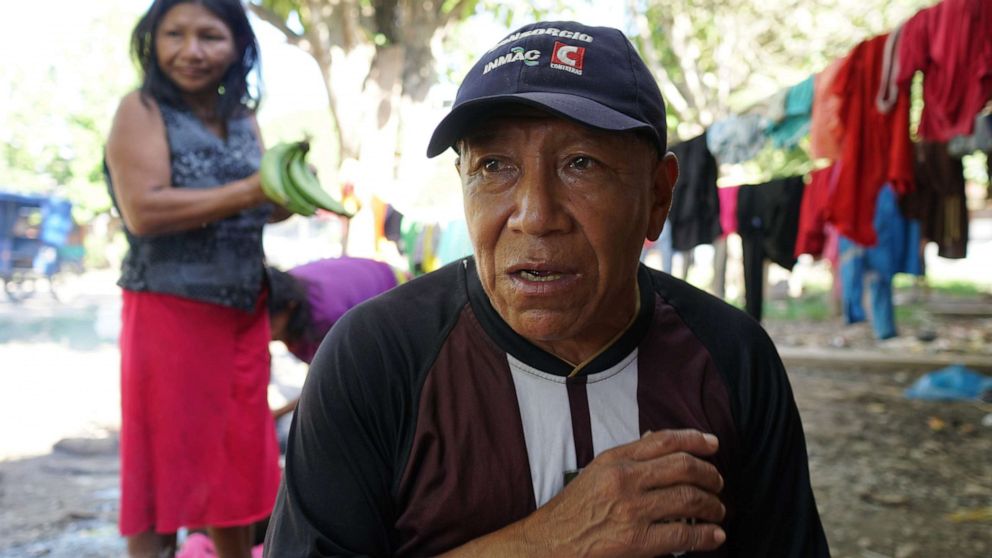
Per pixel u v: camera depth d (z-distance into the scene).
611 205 1.10
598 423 1.22
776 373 1.35
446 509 1.19
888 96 3.88
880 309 6.62
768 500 1.34
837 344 10.27
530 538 1.11
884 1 12.83
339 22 7.20
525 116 1.09
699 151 5.62
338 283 2.95
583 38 1.16
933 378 7.71
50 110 18.62
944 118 3.57
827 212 4.24
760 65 13.83
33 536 3.65
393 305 1.30
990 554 3.76
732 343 1.32
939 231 6.09
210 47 2.24
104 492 4.33
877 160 4.09
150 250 2.22
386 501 1.24
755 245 6.13
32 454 5.08
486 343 1.24
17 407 6.41
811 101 4.52
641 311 1.28
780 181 5.99
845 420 6.48
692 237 5.84
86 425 5.83
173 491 2.22
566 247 1.10
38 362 8.53
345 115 7.18
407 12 7.36
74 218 18.86
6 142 18.66
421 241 4.88
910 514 4.30
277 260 22.36
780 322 12.66
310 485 1.22
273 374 7.75
